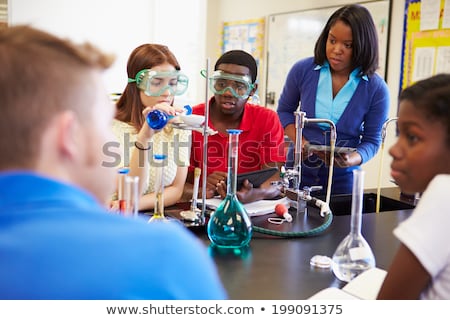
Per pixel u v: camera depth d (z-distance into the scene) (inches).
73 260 19.9
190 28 195.9
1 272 19.3
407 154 33.8
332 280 44.4
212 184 72.7
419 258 30.5
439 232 30.5
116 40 177.5
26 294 19.4
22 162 21.1
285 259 49.6
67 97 21.3
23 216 20.1
